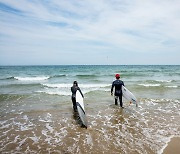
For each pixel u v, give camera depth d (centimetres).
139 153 464
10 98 1182
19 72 4362
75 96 815
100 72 4388
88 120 746
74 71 4894
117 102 1081
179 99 1196
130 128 655
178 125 691
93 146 509
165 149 487
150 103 1075
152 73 4009
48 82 2295
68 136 582
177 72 4459
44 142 536
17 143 527
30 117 783
